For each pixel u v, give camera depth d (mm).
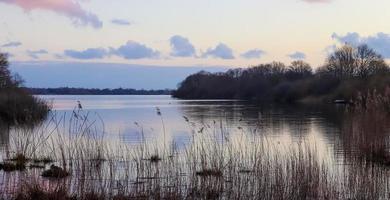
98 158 16250
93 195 13586
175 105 105875
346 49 112625
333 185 14859
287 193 14086
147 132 36812
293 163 15352
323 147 28047
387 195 14430
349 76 107062
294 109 76750
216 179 14516
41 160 19234
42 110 43594
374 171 16781
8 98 40938
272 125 44875
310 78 120875
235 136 31219
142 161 17047
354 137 22938
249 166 16781
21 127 21469
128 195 13820
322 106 87125
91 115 64062
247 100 141250
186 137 31969
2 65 61062
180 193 13836
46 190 13750
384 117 24406
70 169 15570
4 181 15305
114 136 32281
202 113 66625
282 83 127688
